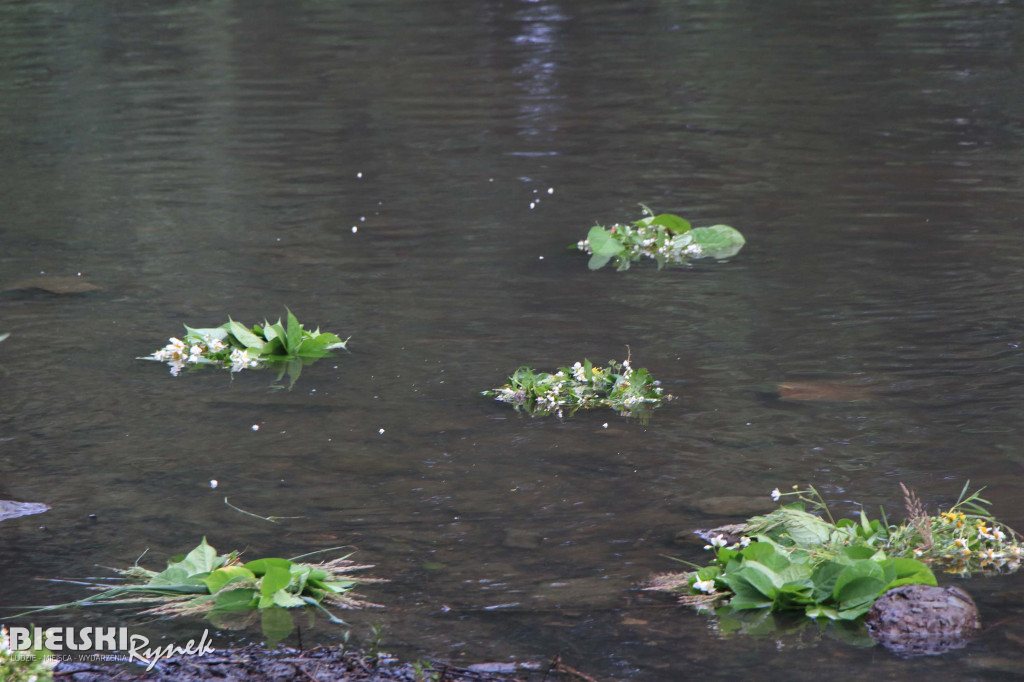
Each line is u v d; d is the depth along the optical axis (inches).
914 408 327.3
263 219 584.7
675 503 272.4
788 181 633.6
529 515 267.9
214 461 302.2
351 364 382.0
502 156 717.9
